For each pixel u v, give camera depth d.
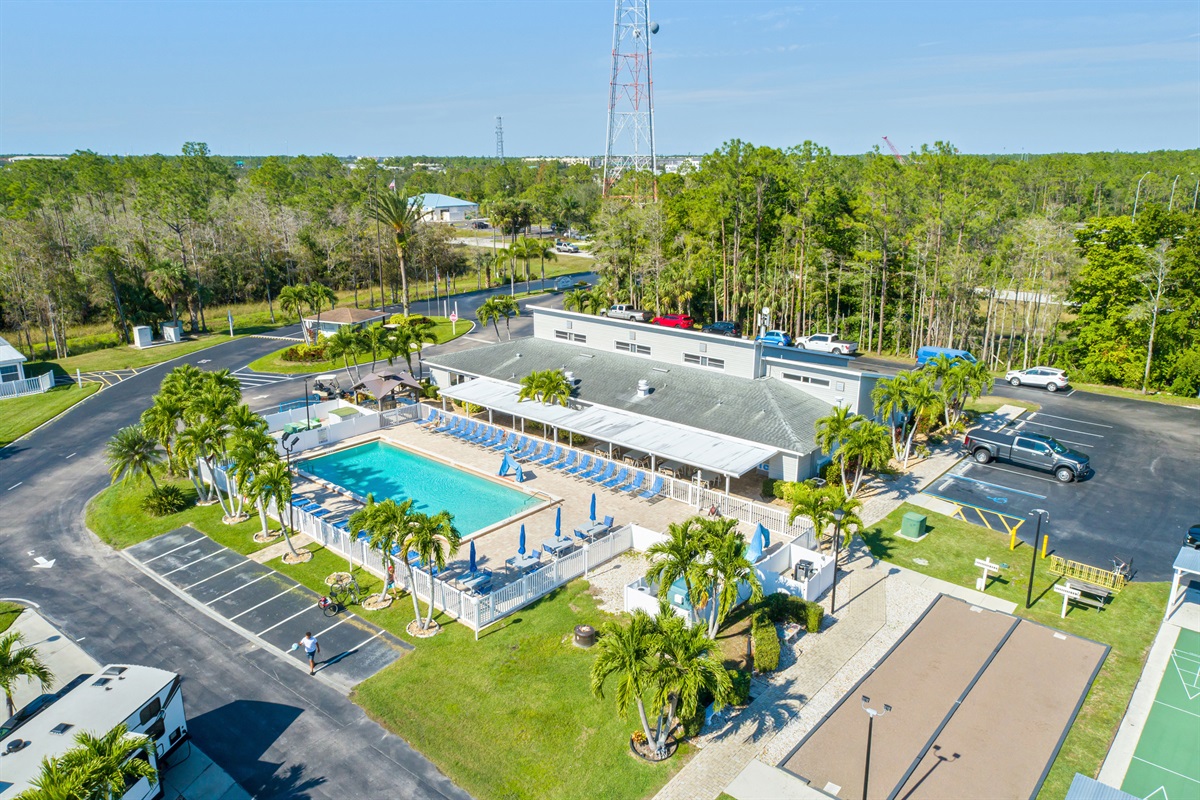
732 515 36.75
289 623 28.78
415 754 21.78
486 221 193.62
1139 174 154.12
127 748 17.03
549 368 52.44
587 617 28.61
